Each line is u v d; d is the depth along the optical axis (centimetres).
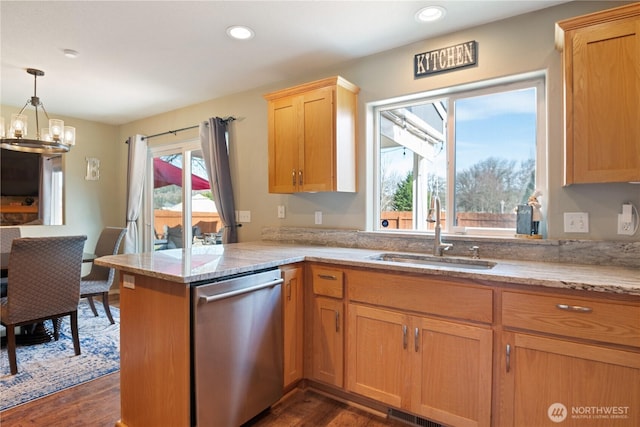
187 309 161
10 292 246
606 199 192
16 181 423
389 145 280
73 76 309
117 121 474
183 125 407
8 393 222
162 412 172
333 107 253
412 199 270
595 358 144
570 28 174
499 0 199
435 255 229
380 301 196
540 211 217
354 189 275
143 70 297
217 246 284
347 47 257
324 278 219
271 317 202
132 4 201
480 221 241
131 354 187
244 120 348
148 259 207
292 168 273
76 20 218
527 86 223
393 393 193
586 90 170
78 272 279
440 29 232
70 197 454
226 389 176
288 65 288
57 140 304
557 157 205
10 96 362
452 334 175
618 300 140
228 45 253
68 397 219
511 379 161
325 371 220
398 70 258
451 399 176
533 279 153
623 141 164
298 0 199
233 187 357
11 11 207
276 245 291
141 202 467
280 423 197
